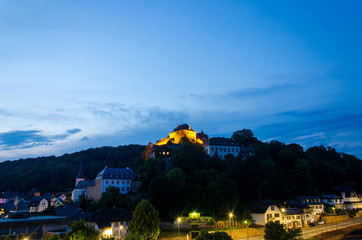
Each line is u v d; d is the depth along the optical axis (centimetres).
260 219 10188
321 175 15450
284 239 6700
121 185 14412
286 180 14050
